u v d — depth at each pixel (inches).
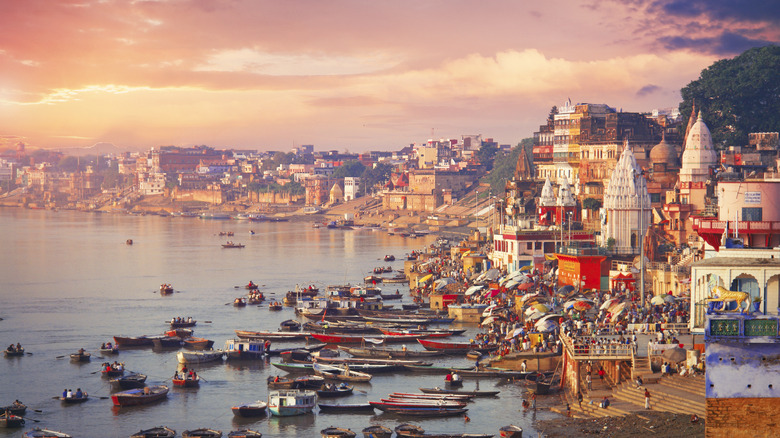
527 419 3319.4
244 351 4650.6
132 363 4692.4
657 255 5984.3
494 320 5024.6
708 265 3142.2
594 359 3388.3
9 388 4178.2
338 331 5457.7
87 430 3484.3
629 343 3427.7
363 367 4325.8
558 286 5994.1
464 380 4055.1
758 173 6574.8
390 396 3708.2
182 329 5374.0
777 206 3289.9
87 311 6535.4
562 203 7224.4
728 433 2015.3
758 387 2004.2
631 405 3083.2
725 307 2118.6
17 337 5462.6
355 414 3612.2
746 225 3238.2
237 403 3846.0
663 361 3240.7
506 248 6914.4
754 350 2003.0
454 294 6215.6
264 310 6540.4
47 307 6752.0
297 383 4008.4
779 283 3058.6
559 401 3553.2
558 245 6599.4
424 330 5255.9
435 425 3376.0
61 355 4904.0
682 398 2925.7
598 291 5487.2
